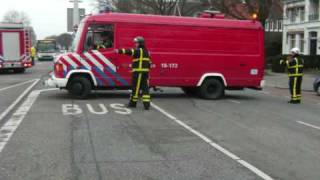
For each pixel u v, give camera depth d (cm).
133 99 1462
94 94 1845
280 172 744
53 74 1675
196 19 1748
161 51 1711
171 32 1717
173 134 1045
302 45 5391
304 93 2311
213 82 1769
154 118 1266
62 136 995
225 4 4091
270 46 6059
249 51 1802
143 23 1691
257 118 1323
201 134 1052
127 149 884
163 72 1719
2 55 3347
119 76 1677
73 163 774
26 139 959
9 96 1744
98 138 980
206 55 1753
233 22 1784
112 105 1509
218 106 1572
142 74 1438
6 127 1093
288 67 1792
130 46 1683
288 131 1123
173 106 1535
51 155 827
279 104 1709
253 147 929
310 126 1207
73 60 1639
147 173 723
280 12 5122
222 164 785
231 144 952
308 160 829
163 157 827
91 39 1655
